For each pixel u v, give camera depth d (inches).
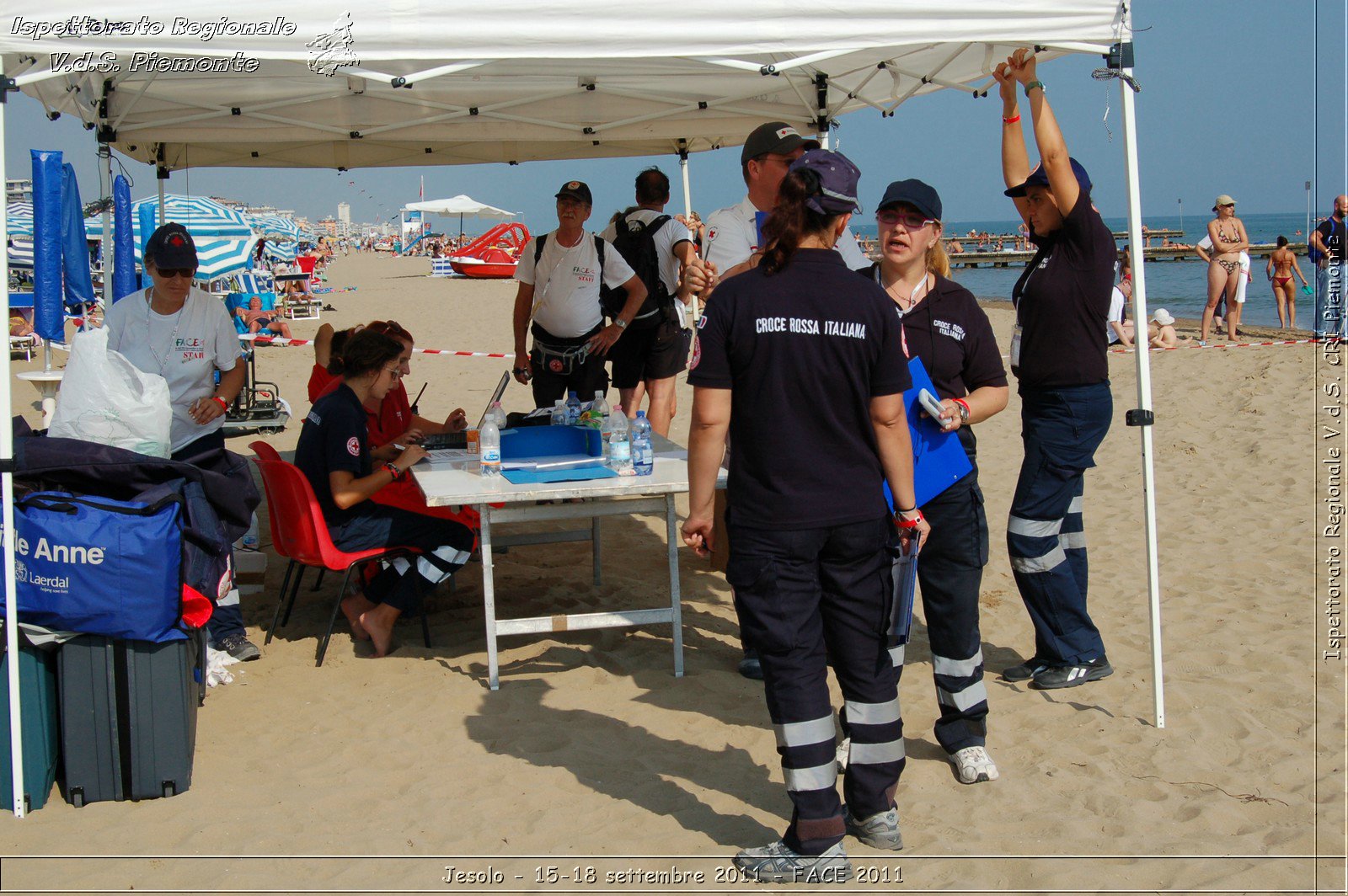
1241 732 152.0
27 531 129.6
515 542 221.8
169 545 133.3
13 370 525.7
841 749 145.1
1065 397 161.0
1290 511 270.5
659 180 263.9
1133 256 154.0
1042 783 138.9
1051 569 167.6
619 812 133.2
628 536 271.1
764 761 147.6
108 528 130.6
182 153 274.1
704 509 113.8
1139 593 214.5
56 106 220.8
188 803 136.1
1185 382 453.7
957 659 140.7
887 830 121.9
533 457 194.2
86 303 228.2
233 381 185.3
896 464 113.4
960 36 145.6
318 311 946.1
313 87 238.5
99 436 138.6
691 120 271.6
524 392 493.7
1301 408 390.3
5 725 133.0
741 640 191.8
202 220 485.4
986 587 224.1
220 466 158.2
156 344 178.7
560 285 257.4
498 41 137.9
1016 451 364.5
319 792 138.8
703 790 138.9
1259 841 121.6
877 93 268.1
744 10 141.6
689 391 511.8
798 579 111.3
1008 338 682.2
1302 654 179.0
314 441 185.8
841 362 108.6
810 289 109.1
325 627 205.0
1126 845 122.3
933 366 138.6
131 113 237.3
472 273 1563.7
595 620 175.8
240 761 148.8
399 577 188.4
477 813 132.8
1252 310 954.1
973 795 136.7
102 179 237.6
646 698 170.4
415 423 236.5
